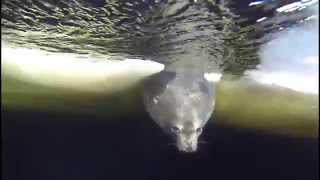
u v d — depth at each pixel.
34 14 1.70
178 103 1.83
